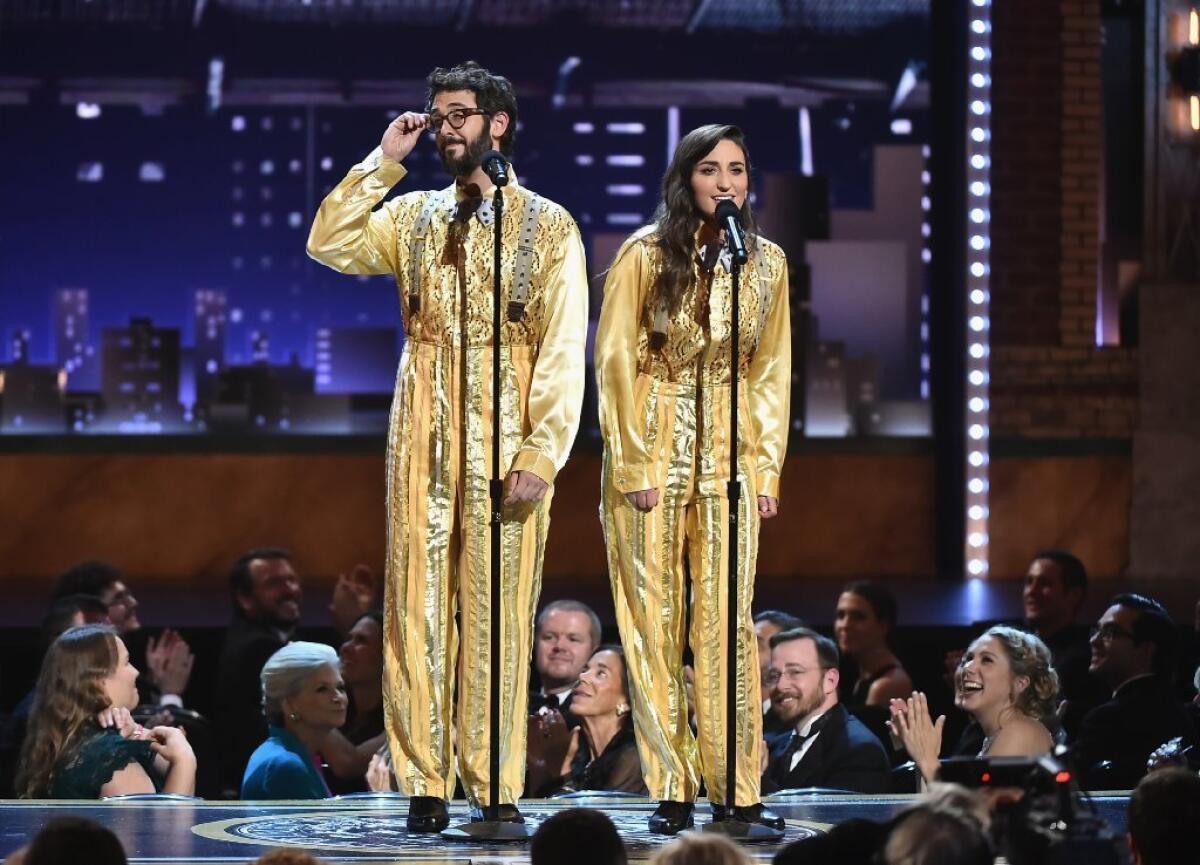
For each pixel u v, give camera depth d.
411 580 14.10
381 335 37.88
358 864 12.61
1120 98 36.62
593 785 19.11
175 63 38.03
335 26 38.09
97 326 37.78
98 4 37.91
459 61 38.16
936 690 27.66
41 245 37.81
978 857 8.85
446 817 14.09
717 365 14.46
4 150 37.88
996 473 35.78
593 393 36.34
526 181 38.09
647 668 14.42
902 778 19.47
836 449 36.66
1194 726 19.62
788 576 36.00
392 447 14.26
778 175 37.53
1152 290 36.22
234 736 23.53
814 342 37.28
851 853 9.61
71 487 36.22
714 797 14.59
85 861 9.45
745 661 14.38
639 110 38.06
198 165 38.06
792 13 37.84
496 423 13.66
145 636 27.62
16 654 27.48
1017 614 29.12
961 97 35.56
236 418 37.50
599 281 37.53
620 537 14.42
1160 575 35.81
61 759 16.95
